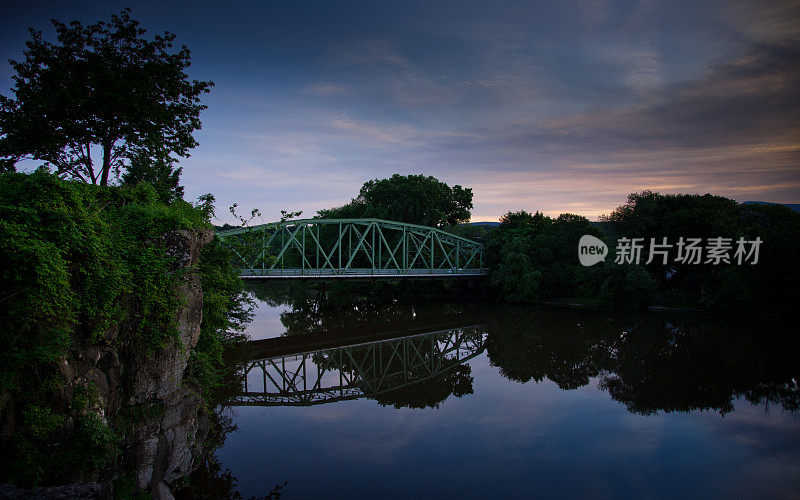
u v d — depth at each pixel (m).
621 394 27.58
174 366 14.47
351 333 46.78
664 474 17.45
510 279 67.19
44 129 20.77
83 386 11.05
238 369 32.78
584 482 16.67
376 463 17.81
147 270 13.11
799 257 48.44
